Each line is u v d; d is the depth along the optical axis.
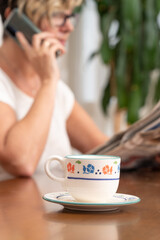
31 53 1.46
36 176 1.26
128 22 2.75
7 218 0.61
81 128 1.75
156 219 0.60
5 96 1.41
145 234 0.52
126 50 2.83
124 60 2.84
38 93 1.39
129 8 2.73
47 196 0.67
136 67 2.84
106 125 3.54
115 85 2.99
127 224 0.57
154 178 1.15
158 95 3.04
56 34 1.56
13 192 0.87
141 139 1.11
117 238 0.50
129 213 0.64
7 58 1.52
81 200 0.64
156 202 0.75
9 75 1.51
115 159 0.65
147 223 0.58
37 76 1.59
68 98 1.73
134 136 1.09
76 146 1.79
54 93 1.41
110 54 2.88
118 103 2.88
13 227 0.55
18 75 1.53
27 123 1.31
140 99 2.85
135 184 1.01
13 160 1.26
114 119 3.05
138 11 2.75
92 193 0.63
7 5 1.54
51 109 1.37
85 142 1.76
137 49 2.82
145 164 1.33
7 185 0.99
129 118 2.83
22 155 1.26
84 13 3.55
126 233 0.52
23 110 1.50
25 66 1.53
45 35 1.49
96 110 3.59
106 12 2.95
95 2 2.95
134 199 0.66
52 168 1.53
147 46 2.81
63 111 1.71
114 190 0.65
